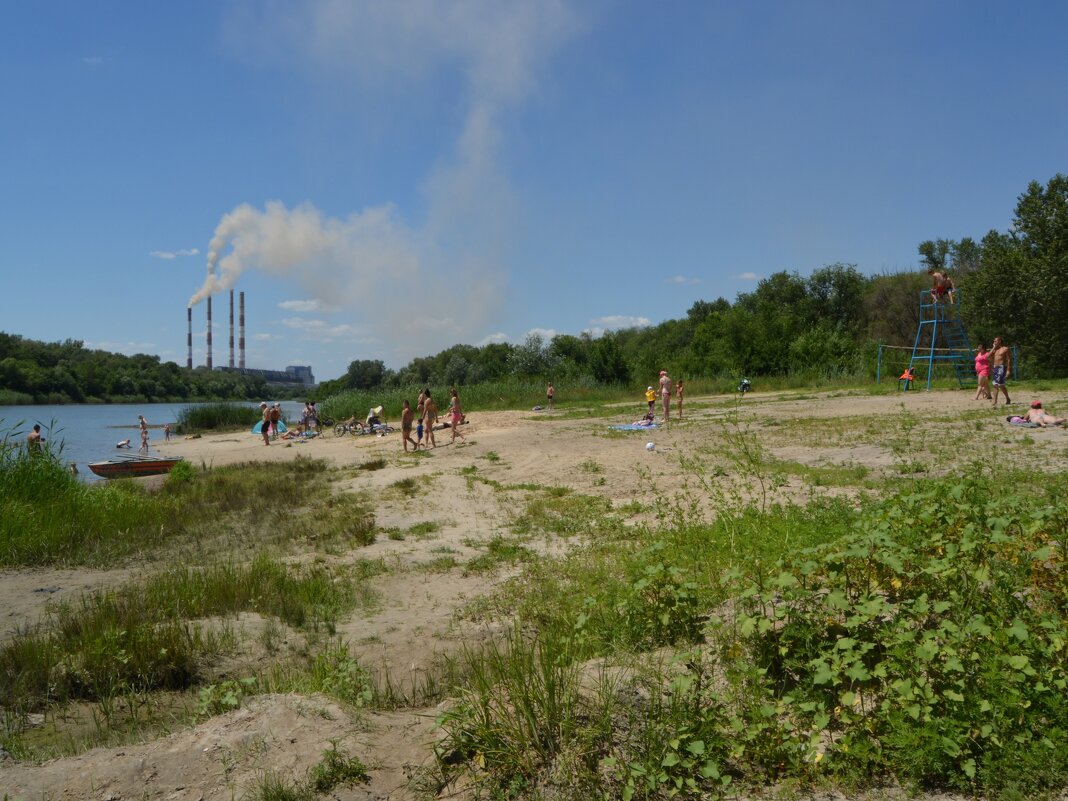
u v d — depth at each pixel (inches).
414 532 474.9
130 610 317.1
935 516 215.9
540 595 309.0
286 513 578.2
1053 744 135.3
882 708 149.3
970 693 146.9
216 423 2023.9
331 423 1604.3
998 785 133.8
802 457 596.7
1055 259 1403.8
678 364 2046.0
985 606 177.8
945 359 1457.9
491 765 154.6
